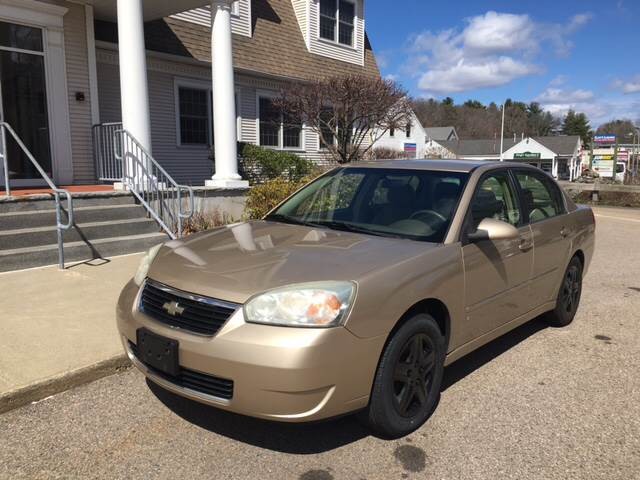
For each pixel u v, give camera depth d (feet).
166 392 12.23
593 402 12.39
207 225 29.37
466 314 12.10
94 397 11.93
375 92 47.70
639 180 83.10
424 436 10.73
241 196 33.12
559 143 244.42
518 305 14.39
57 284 19.29
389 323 9.90
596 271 27.30
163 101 43.24
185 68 44.39
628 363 14.82
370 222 13.23
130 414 11.23
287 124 53.52
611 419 11.60
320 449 10.16
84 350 13.48
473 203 12.96
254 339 9.04
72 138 33.19
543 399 12.48
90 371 12.60
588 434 10.95
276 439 10.45
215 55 32.81
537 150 241.35
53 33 31.42
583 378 13.74
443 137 267.80
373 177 14.66
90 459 9.64
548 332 17.42
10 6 29.40
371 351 9.66
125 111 28.12
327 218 13.92
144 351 10.19
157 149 43.16
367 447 10.27
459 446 10.39
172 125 44.09
